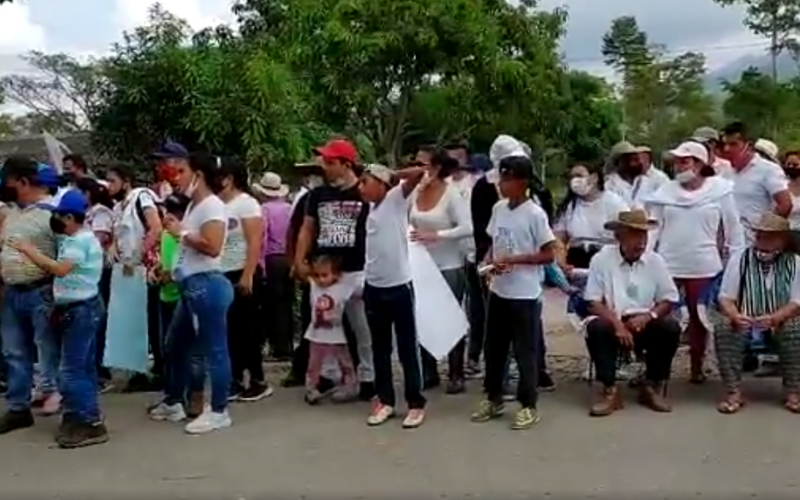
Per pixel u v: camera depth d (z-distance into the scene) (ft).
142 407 25.55
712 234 25.98
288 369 29.58
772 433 21.90
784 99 125.80
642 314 23.97
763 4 114.42
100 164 47.14
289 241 26.84
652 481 18.83
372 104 68.85
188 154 23.65
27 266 22.89
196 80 46.16
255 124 45.06
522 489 18.51
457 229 25.99
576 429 22.52
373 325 23.35
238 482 19.31
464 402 25.25
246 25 73.05
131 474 19.95
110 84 49.44
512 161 22.72
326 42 66.28
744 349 24.79
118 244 26.40
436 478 19.26
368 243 23.18
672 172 27.40
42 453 21.54
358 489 18.72
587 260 27.12
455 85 70.23
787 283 23.90
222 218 22.70
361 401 25.61
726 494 18.06
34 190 23.06
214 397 23.22
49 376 24.17
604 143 106.93
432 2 67.87
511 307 22.81
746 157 27.61
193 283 22.85
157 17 49.42
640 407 24.34
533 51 73.10
